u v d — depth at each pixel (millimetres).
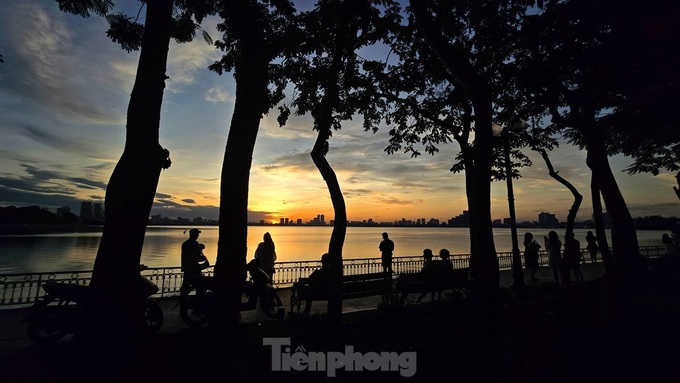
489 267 6875
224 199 5680
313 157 8844
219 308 5441
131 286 5109
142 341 4984
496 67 9992
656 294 8836
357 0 8695
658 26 5867
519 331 6176
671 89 6594
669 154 17250
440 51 7742
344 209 8375
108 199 5262
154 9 5691
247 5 6395
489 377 4633
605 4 6398
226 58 8977
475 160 7410
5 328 7191
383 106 13492
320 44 9367
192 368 4707
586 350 5266
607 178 12383
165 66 5727
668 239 17547
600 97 8109
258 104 5969
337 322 7512
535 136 13570
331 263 8000
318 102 10977
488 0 9664
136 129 5363
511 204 11562
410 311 8289
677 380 4473
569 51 7352
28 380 4387
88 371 4531
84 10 7812
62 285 6066
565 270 11203
